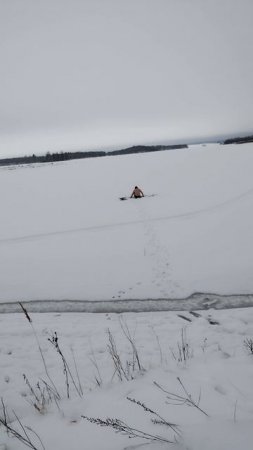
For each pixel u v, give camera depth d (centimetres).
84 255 894
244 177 1722
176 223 1100
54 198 1956
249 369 272
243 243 828
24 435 223
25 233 1202
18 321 546
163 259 795
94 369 368
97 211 1464
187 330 455
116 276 723
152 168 2894
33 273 795
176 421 204
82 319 534
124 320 515
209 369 283
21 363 408
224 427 187
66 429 221
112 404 245
